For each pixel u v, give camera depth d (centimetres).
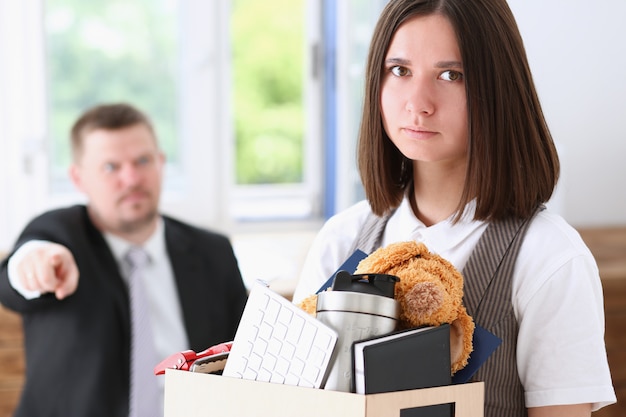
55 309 205
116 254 216
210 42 325
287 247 303
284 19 636
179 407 86
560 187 271
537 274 96
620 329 238
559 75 297
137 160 216
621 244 273
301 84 648
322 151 342
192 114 325
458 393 83
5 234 312
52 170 319
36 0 306
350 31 302
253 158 657
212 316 217
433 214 106
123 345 208
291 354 81
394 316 82
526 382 97
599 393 93
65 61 315
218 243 224
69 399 204
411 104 96
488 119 95
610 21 298
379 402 76
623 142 304
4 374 235
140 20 320
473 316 97
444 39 94
